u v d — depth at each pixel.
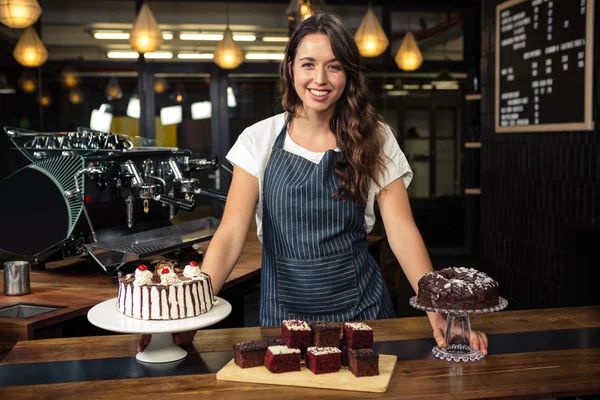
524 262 4.78
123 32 7.05
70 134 2.89
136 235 2.77
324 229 1.77
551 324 1.67
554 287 4.38
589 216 3.92
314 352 1.31
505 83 4.91
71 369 1.38
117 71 7.07
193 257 2.99
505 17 4.87
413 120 7.47
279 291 1.80
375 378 1.27
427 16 7.35
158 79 7.12
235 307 2.95
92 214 2.73
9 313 2.21
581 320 1.71
